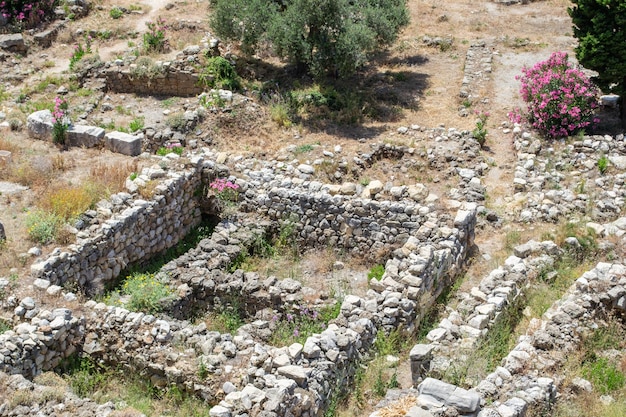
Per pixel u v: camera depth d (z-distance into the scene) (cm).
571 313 1391
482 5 3397
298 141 2262
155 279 1647
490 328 1422
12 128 2150
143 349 1351
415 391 1241
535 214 1881
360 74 2747
